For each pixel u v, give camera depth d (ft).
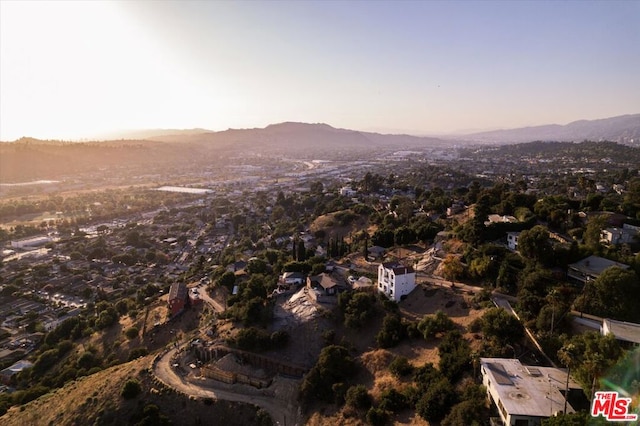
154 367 304.09
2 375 372.79
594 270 282.77
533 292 273.13
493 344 233.35
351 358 285.84
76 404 267.39
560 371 198.08
